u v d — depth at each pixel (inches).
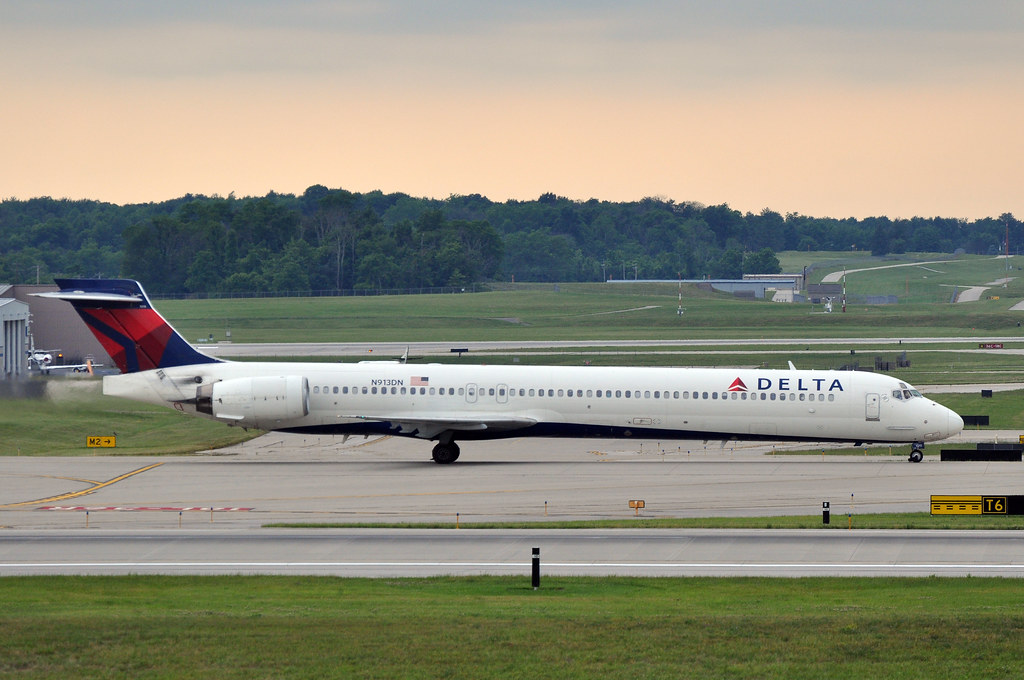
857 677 3809.1
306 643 4092.0
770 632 4264.3
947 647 4092.0
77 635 4156.0
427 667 3860.7
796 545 6166.3
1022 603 4800.7
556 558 5856.3
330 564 5703.7
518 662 3919.8
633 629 4301.2
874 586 5211.6
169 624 4318.4
